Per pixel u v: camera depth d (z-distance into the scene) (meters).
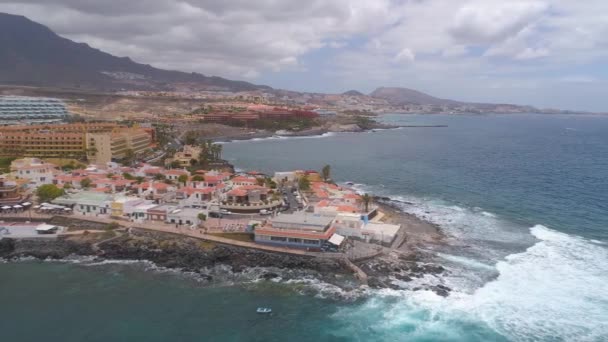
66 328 74.75
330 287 90.81
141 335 73.12
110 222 119.69
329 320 78.44
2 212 124.81
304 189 163.88
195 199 137.88
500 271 98.50
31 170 154.25
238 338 72.75
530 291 89.12
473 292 88.69
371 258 103.44
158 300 84.81
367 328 76.06
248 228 114.69
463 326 76.88
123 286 90.56
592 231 128.50
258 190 143.50
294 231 106.94
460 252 109.94
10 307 81.38
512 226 133.38
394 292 88.62
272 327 76.06
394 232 114.12
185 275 96.06
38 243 108.62
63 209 126.56
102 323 76.44
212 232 113.50
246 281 93.31
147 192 146.88
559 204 161.12
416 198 172.12
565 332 75.25
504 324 77.50
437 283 92.44
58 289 88.88
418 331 75.25
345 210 126.94
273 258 101.62
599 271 98.81
